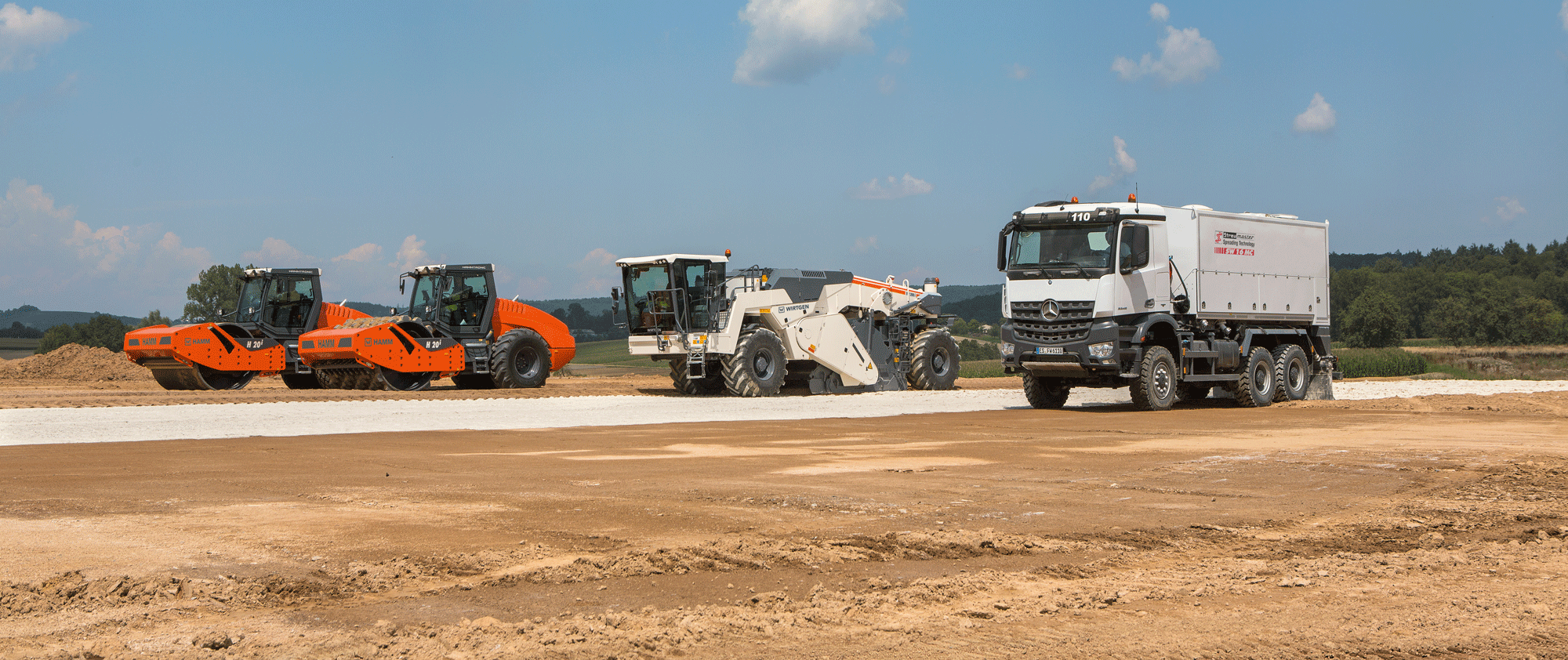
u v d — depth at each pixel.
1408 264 198.12
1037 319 18.80
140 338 25.36
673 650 4.54
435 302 26.34
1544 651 4.46
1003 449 12.41
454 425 16.48
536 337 27.38
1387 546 6.67
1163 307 19.05
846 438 13.98
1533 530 7.19
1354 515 7.74
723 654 4.48
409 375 26.06
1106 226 18.33
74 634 4.77
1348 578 5.76
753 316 24.58
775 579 5.76
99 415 17.75
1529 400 20.61
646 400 22.31
